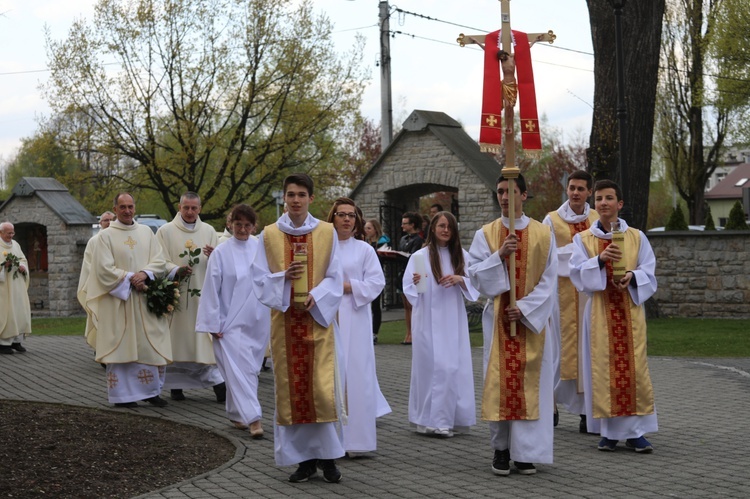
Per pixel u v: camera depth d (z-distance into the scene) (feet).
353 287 27.40
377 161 80.23
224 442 28.86
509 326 24.98
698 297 71.15
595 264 27.17
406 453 27.63
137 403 36.45
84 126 100.01
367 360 27.30
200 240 37.78
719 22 105.91
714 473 24.38
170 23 89.61
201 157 93.20
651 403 27.22
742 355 49.06
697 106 117.91
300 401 23.77
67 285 83.10
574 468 25.27
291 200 24.47
